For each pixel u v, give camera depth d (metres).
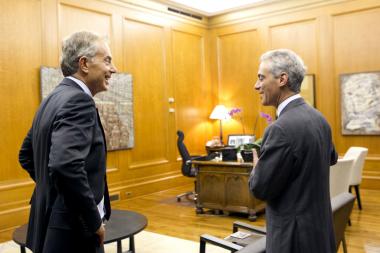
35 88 4.77
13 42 4.55
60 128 1.28
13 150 4.55
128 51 6.02
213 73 7.58
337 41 6.23
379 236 3.77
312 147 1.43
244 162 4.53
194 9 7.15
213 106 7.57
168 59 6.76
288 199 1.44
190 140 7.19
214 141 6.61
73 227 1.37
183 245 3.71
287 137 1.41
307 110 1.51
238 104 7.35
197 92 7.39
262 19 6.97
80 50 1.48
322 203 1.46
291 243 1.41
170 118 6.79
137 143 6.16
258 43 7.04
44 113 1.43
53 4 4.99
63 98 1.37
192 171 5.52
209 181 4.80
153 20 6.47
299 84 1.54
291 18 6.65
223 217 4.70
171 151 6.79
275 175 1.41
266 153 1.43
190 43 7.26
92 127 1.36
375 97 5.88
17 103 4.59
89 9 5.44
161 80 6.62
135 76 6.13
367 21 5.96
